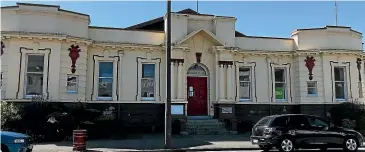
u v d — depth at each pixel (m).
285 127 14.52
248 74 24.45
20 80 19.38
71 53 20.53
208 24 23.69
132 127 22.03
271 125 14.50
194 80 23.31
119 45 22.12
